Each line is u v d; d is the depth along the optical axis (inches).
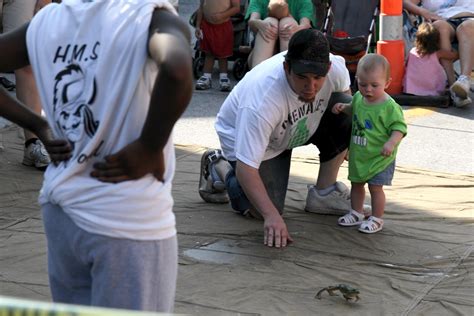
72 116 108.7
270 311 174.6
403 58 387.5
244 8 431.2
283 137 211.9
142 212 106.5
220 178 241.6
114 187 105.5
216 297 180.9
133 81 104.5
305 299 180.5
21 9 293.9
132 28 104.7
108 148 107.2
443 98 375.2
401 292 184.5
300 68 191.0
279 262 200.8
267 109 201.3
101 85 106.2
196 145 311.4
